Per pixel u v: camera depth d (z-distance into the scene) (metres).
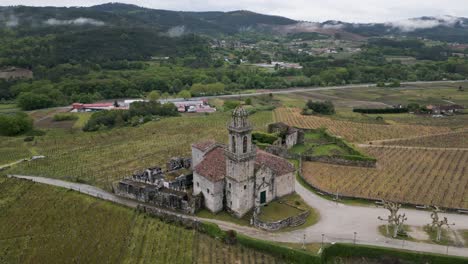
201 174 95.94
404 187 109.06
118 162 136.25
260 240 80.06
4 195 107.69
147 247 81.31
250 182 92.44
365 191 107.00
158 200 99.00
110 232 87.31
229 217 92.75
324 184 112.69
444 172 119.94
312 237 82.69
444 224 85.88
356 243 79.81
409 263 75.25
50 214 96.56
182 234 85.12
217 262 76.00
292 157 136.12
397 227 81.94
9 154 150.38
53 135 181.38
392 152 141.75
